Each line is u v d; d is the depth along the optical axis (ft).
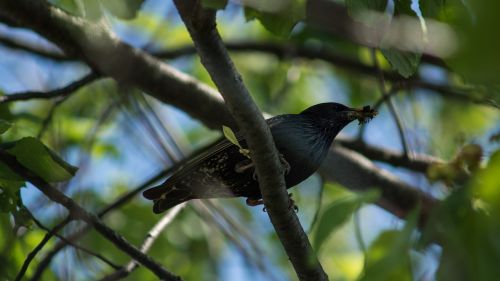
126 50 39.96
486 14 14.58
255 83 57.21
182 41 56.54
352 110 39.42
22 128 37.76
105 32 39.24
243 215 54.49
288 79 55.11
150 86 41.34
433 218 20.36
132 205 49.90
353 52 52.95
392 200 44.83
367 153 47.09
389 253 18.56
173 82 41.45
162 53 50.03
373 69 52.49
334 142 45.55
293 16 25.46
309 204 55.11
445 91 48.67
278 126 36.47
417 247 20.26
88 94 52.29
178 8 21.35
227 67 22.71
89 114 52.16
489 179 19.67
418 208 19.36
